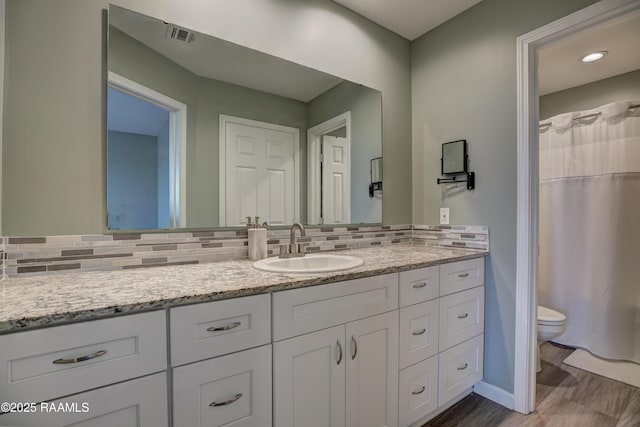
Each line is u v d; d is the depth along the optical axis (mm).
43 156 1104
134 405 794
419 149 2234
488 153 1835
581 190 2512
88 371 738
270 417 1019
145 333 808
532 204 1673
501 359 1770
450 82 2041
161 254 1330
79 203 1165
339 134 1911
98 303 777
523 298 1675
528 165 1659
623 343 2281
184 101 1402
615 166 2352
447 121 2055
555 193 2648
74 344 726
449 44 2047
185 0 1396
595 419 1616
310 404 1112
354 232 1970
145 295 857
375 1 1870
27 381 680
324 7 1843
